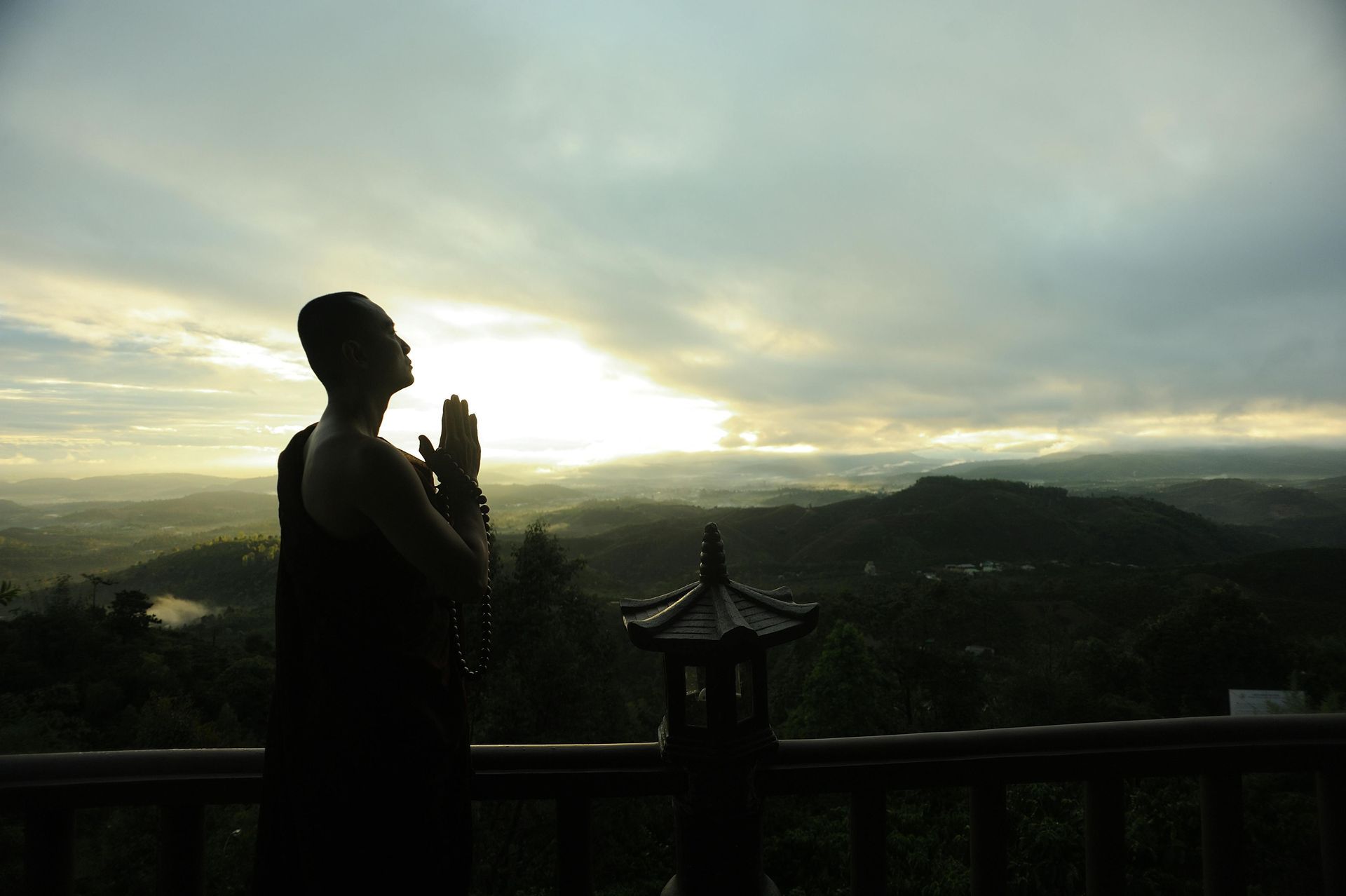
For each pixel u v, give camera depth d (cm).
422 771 125
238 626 4994
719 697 151
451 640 138
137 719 2202
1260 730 171
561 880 166
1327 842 168
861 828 168
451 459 138
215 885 513
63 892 156
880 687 2364
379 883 123
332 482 120
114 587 6950
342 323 132
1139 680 2595
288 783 128
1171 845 526
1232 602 2484
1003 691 2672
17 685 2483
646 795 165
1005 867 167
